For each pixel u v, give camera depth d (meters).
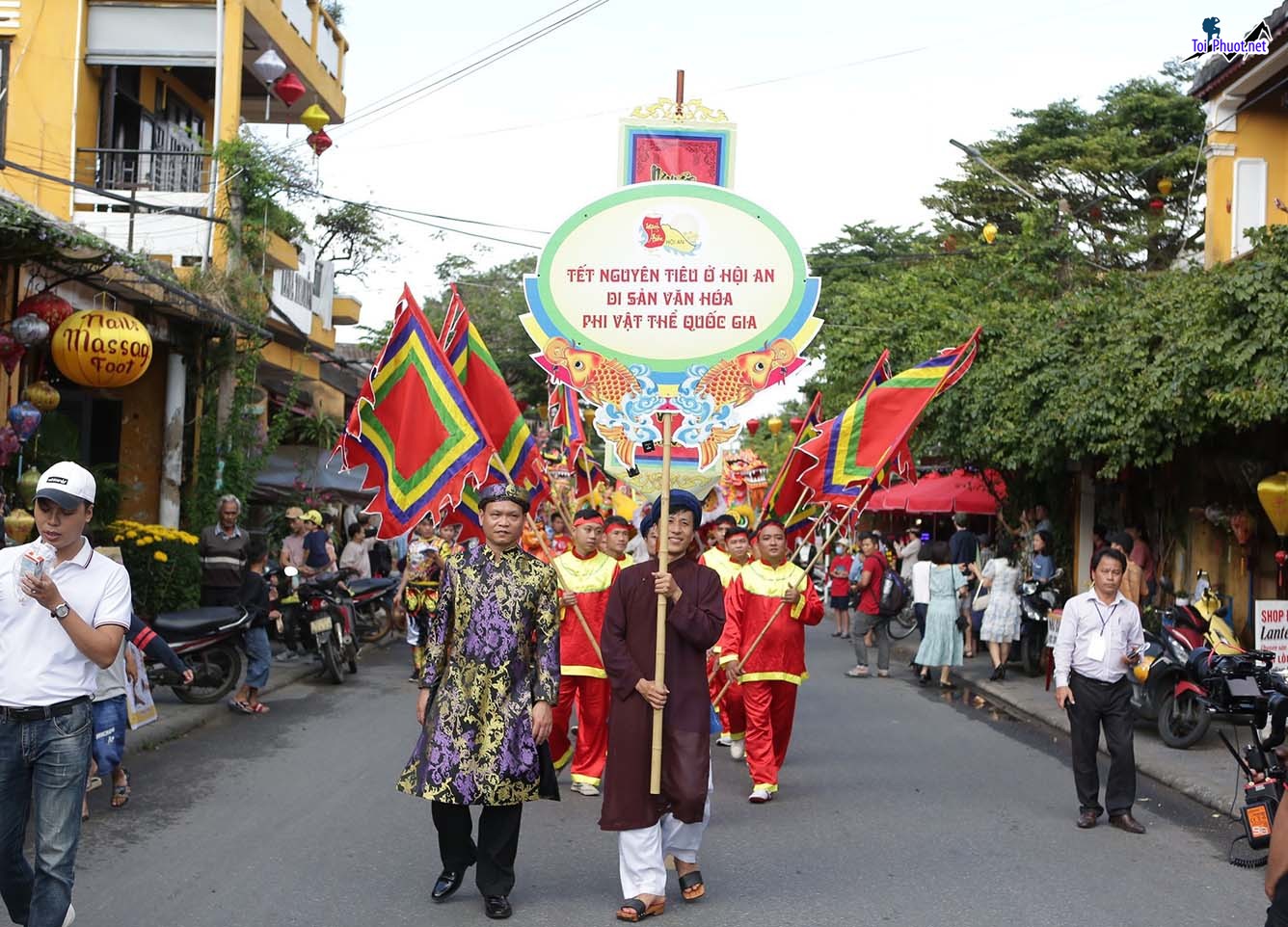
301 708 12.26
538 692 6.04
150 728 10.37
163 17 18.16
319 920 5.86
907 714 13.10
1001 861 7.15
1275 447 13.51
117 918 5.78
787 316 8.41
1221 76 17.22
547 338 8.46
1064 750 11.08
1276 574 13.80
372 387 7.68
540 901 6.30
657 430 8.48
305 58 21.20
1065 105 33.69
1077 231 31.22
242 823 7.64
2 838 4.85
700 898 6.38
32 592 4.64
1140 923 6.06
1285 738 6.92
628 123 9.76
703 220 8.48
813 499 10.43
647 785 6.09
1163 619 11.62
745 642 9.05
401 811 8.03
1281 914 4.16
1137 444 13.12
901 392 9.91
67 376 12.45
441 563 7.82
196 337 17.17
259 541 12.32
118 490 14.64
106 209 17.84
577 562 9.19
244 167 17.77
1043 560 16.39
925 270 24.48
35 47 17.78
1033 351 15.55
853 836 7.72
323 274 24.41
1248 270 11.15
